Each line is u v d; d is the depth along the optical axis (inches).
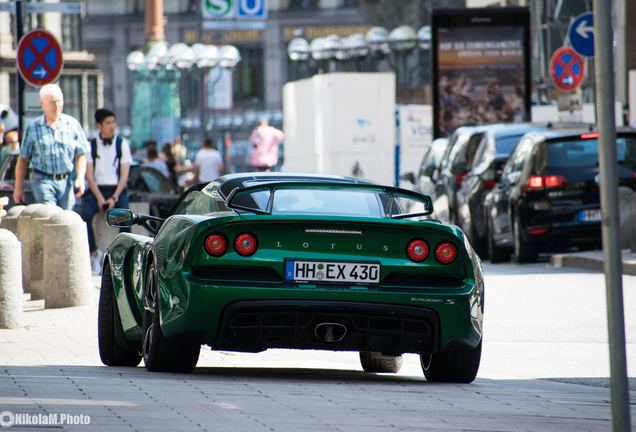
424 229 797.2
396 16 5885.8
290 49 5182.1
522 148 2090.3
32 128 1585.9
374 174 3304.6
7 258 1173.1
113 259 927.0
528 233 2011.6
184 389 721.6
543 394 800.9
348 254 789.2
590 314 1359.5
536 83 3567.9
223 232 783.7
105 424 566.3
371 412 656.4
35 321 1241.4
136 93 5428.2
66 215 1374.3
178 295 788.0
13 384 722.8
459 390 803.4
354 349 800.3
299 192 825.5
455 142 2501.2
